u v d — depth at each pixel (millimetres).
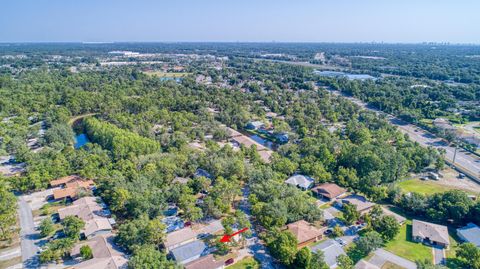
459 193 108875
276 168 135750
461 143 179250
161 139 173000
